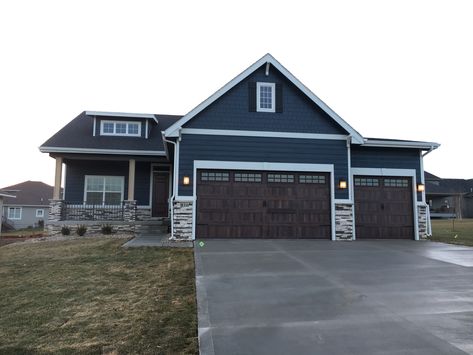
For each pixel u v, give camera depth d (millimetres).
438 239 12805
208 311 4695
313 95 12430
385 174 13141
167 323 4586
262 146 12219
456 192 41812
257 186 12133
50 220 14453
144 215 16531
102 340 4152
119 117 17125
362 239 12586
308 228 12203
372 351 3457
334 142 12594
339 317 4434
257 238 11922
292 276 6559
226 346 3613
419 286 5871
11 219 36219
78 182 16453
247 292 5551
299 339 3773
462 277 6496
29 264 8367
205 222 11773
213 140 12008
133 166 15664
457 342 3656
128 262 8266
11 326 4664
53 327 4602
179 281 6586
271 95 12531
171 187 16703
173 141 12062
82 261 8492
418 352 3426
